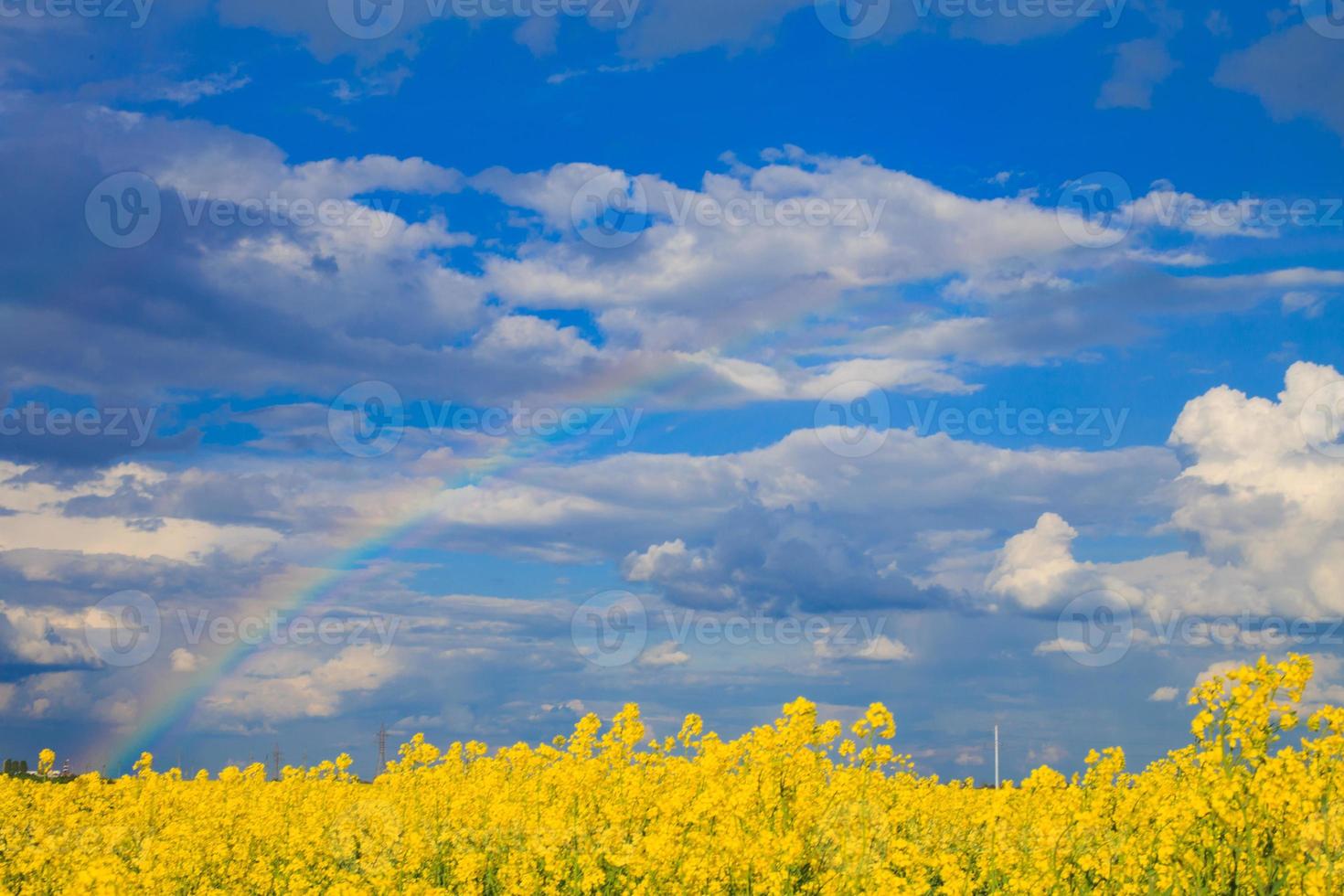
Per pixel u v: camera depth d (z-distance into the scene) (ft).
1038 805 46.80
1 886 53.88
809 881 42.37
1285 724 34.76
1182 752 43.62
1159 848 38.01
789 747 44.65
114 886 40.09
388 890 52.16
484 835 58.85
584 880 48.73
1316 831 32.32
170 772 79.56
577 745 61.87
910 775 63.26
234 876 59.11
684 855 44.88
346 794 75.82
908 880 42.60
